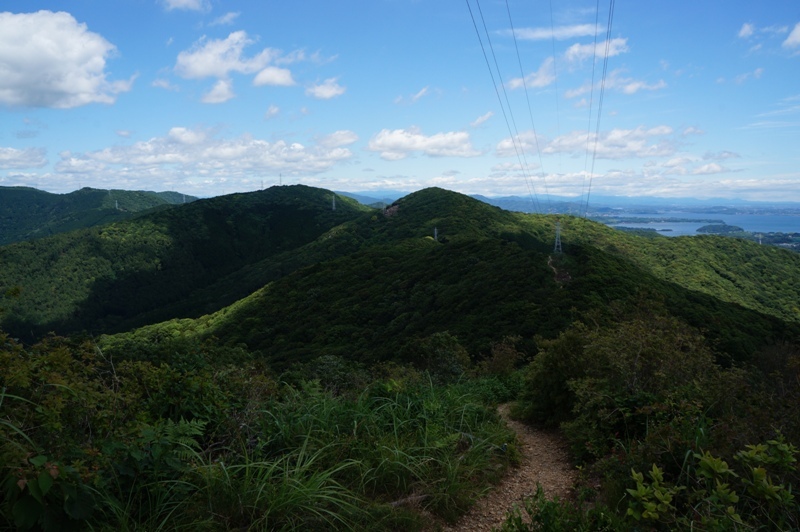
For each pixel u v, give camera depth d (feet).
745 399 14.29
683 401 13.64
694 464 10.89
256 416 12.87
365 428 14.11
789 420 11.08
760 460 8.51
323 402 14.67
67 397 8.95
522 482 14.66
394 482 12.09
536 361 24.48
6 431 7.59
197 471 9.61
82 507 7.18
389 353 90.07
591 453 16.02
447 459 13.21
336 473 11.66
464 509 11.80
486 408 20.27
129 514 8.27
